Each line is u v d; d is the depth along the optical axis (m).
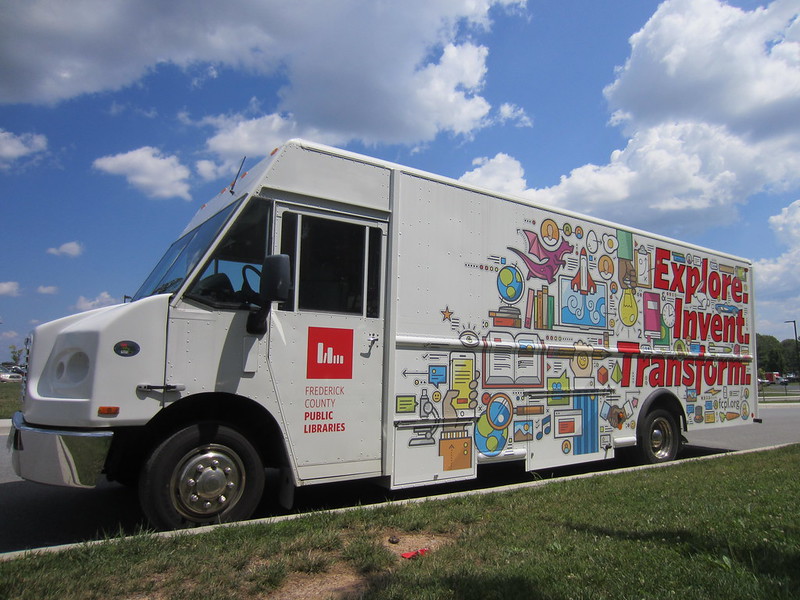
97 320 4.46
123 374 4.38
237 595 3.29
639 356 8.33
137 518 5.43
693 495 5.84
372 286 5.68
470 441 6.25
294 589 3.44
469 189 6.52
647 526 4.65
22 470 4.45
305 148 5.40
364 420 5.50
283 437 5.03
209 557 3.79
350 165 5.67
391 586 3.38
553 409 7.13
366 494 6.51
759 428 16.14
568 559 3.86
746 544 4.16
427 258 6.08
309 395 5.20
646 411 8.34
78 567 3.60
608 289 7.99
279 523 4.57
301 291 5.24
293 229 5.27
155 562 3.66
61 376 4.58
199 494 4.62
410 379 5.83
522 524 4.73
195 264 4.81
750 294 10.67
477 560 3.89
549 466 7.03
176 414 4.86
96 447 4.28
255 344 4.96
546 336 7.12
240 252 5.00
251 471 4.86
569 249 7.54
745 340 10.45
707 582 3.47
